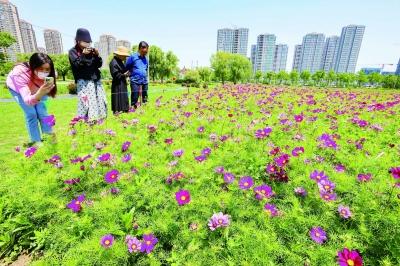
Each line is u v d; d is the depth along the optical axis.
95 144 3.80
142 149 3.63
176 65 58.25
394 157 3.54
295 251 2.07
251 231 2.20
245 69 60.03
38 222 2.45
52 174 2.90
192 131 4.64
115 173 2.73
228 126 4.89
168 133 4.48
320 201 2.48
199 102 7.62
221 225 2.13
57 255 2.05
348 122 5.57
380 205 2.40
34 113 4.18
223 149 3.65
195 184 2.80
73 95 21.88
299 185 2.76
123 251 2.02
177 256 2.06
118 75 6.11
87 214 2.38
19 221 2.37
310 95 10.70
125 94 6.32
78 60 4.94
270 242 2.08
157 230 2.28
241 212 2.38
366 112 7.05
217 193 2.66
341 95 11.88
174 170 3.04
